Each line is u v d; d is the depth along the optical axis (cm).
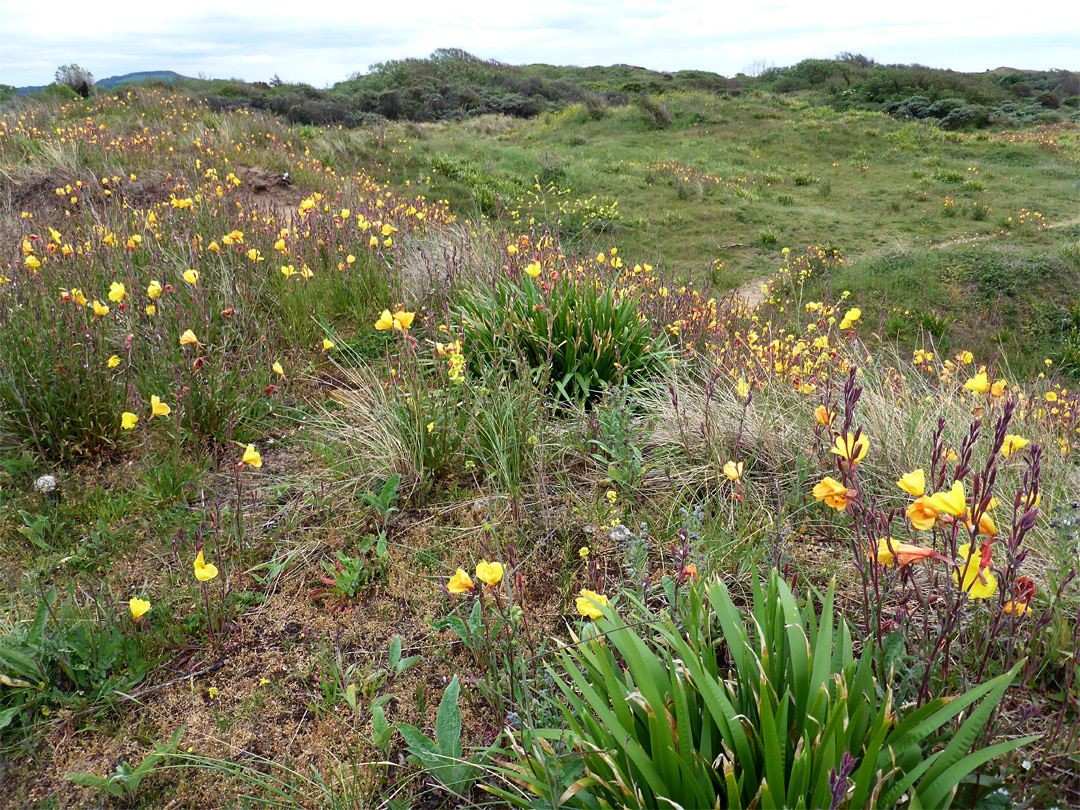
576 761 155
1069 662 182
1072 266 1104
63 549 268
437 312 469
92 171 909
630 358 423
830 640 150
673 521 276
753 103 3281
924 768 133
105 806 177
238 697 211
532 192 1767
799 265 1338
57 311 362
